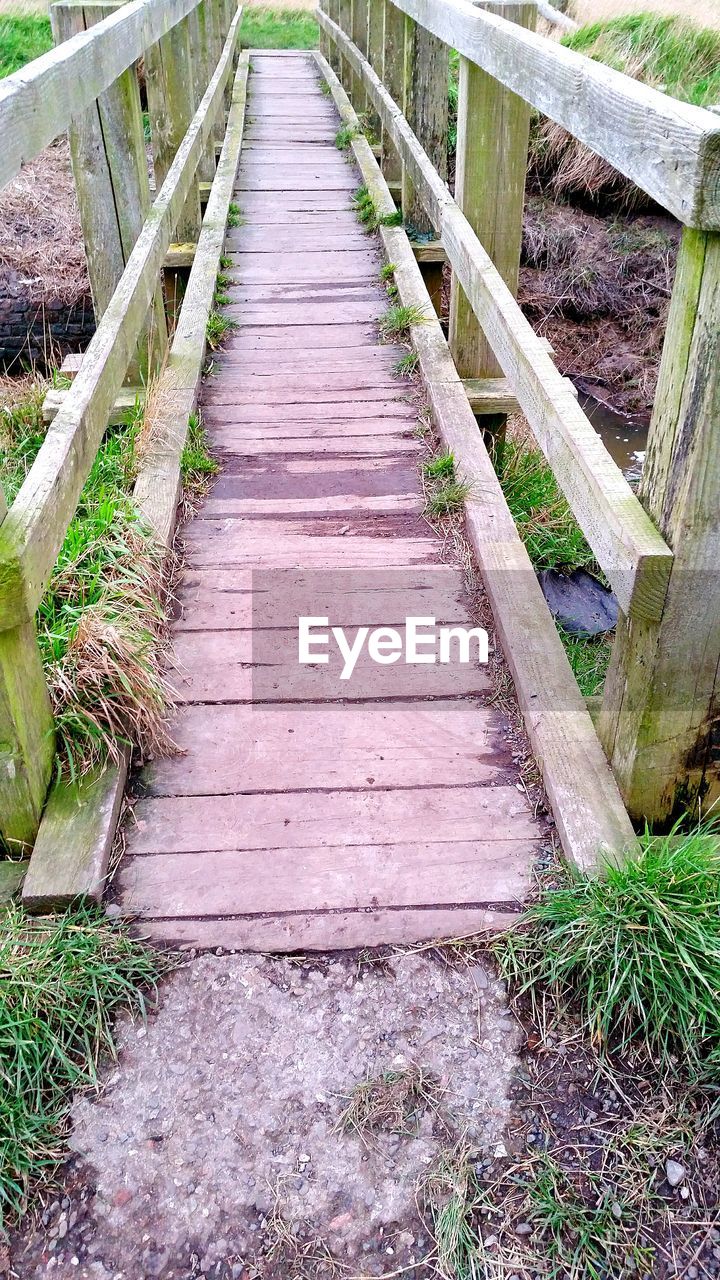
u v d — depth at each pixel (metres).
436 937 2.16
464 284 3.88
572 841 2.26
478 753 2.61
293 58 13.92
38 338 8.77
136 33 3.98
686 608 2.07
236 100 9.62
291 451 4.00
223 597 3.16
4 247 8.99
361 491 3.73
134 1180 1.79
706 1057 1.93
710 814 2.40
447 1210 1.74
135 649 2.59
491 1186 1.77
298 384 4.52
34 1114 1.86
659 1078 1.92
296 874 2.28
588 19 10.45
